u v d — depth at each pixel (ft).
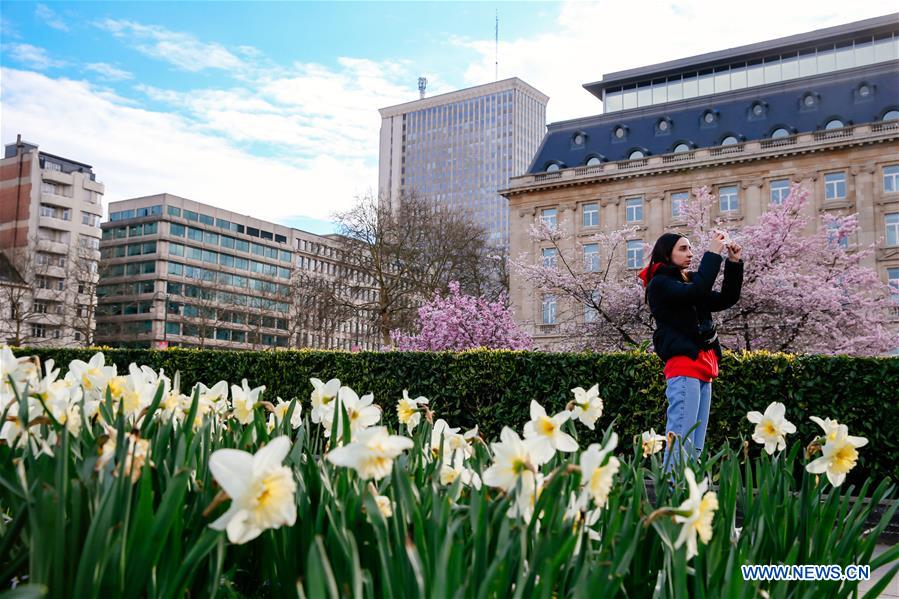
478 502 6.28
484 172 458.50
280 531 6.66
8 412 7.66
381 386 32.19
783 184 134.72
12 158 279.28
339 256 121.80
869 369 22.49
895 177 125.49
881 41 153.79
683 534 5.87
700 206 77.15
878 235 124.77
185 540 6.20
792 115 142.61
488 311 78.23
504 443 6.31
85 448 7.28
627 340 64.23
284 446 5.14
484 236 157.99
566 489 6.38
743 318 60.49
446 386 30.60
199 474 7.28
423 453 9.23
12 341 176.96
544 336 140.26
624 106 177.37
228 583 6.38
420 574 5.05
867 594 7.82
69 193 283.79
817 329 58.95
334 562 5.90
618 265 143.84
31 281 190.80
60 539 5.09
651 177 146.41
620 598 6.86
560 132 167.63
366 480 6.81
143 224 311.27
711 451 24.40
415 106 491.31
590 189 152.25
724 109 150.71
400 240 118.62
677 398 15.64
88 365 9.26
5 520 7.16
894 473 21.62
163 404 8.80
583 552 5.90
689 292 15.37
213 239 327.47
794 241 65.92
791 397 23.47
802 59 160.56
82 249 215.51
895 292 77.77
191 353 38.27
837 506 8.30
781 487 8.67
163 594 5.36
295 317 166.91
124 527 5.18
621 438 26.45
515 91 461.37
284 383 34.99
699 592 6.47
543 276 75.92
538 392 28.48
